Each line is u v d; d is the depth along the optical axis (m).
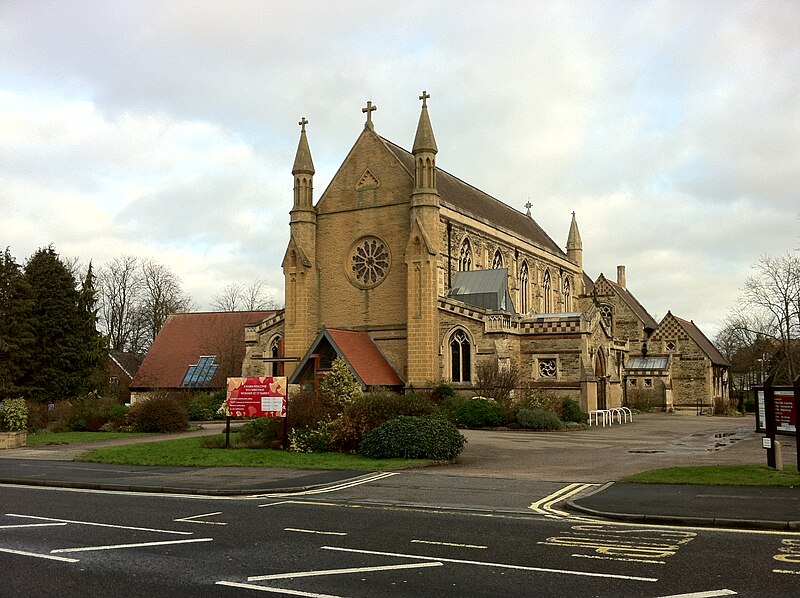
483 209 66.19
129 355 86.06
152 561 12.16
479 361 49.84
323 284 56.78
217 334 72.75
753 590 10.23
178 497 20.39
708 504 17.05
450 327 51.03
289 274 56.00
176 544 13.57
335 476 24.00
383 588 10.43
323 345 49.66
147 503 19.14
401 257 53.88
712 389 81.62
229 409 32.69
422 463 26.77
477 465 27.12
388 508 18.03
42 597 10.07
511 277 65.19
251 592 10.24
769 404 22.78
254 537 14.26
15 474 25.42
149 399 48.28
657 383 78.25
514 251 66.00
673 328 81.88
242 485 22.06
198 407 56.12
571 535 14.32
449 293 54.53
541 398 47.78
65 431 46.56
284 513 17.28
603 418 50.19
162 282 95.50
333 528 15.23
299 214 56.53
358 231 55.75
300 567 11.70
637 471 24.17
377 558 12.33
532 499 19.16
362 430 30.39
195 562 12.08
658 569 11.46
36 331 60.28
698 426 51.12
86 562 12.11
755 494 18.42
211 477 24.02
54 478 24.09
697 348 80.75
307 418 32.47
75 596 10.12
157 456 29.69
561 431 43.81
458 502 18.80
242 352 68.19
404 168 54.47
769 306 70.06
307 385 49.19
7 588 10.54
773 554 12.50
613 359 60.25
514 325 51.59
